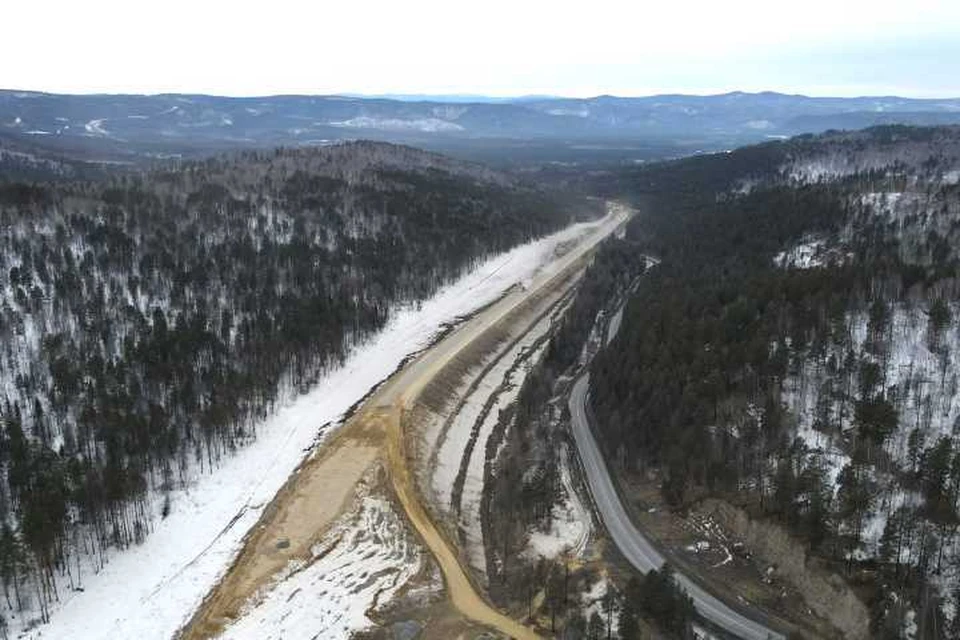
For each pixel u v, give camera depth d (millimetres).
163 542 97000
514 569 97812
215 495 108312
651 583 87812
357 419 132500
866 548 91438
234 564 92625
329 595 87938
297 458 118750
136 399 119625
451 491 117125
